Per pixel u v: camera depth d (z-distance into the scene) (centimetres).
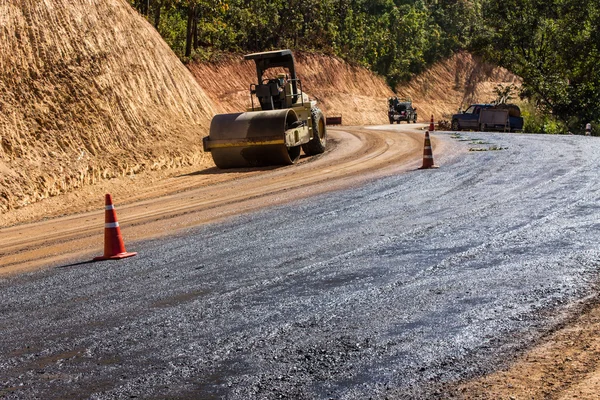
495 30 5294
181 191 1644
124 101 2427
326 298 544
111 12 2686
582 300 472
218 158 2006
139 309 570
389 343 422
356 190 1272
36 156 1933
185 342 464
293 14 6662
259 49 6444
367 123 6769
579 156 1515
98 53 2439
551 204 898
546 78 4625
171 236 963
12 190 1722
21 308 623
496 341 407
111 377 407
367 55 8000
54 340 502
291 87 2138
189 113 2864
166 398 365
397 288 555
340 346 425
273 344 441
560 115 4656
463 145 2188
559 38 4747
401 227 842
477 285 539
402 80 8412
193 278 672
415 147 2269
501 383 342
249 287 608
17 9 2242
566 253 615
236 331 478
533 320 439
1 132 1897
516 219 816
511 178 1232
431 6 9925
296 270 659
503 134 2788
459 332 430
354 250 729
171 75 2908
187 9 5234
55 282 727
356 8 8369
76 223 1282
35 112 2058
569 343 390
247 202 1267
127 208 1412
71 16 2430
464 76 9256
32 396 387
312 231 878
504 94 5812
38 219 1490
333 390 356
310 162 2022
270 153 1948
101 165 2086
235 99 5031
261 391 363
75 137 2112
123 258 834
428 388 347
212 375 395
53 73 2217
